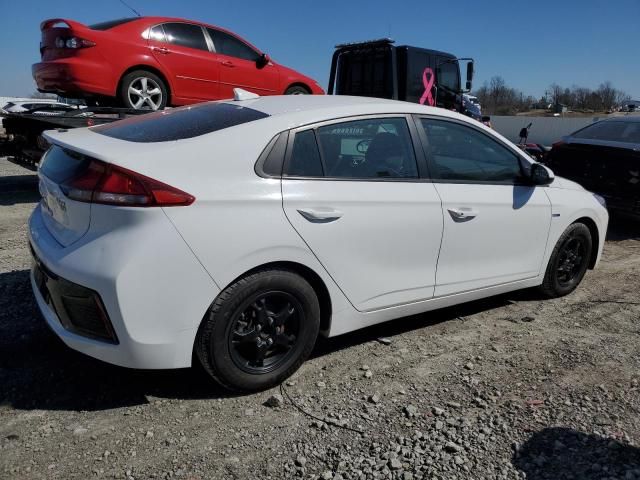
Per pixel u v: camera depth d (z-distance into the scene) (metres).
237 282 2.86
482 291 4.07
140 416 2.82
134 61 7.09
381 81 10.73
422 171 3.62
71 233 2.81
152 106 7.43
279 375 3.12
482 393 3.15
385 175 3.44
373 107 3.50
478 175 3.95
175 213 2.65
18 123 7.63
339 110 3.33
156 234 2.61
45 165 3.19
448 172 3.77
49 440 2.60
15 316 3.87
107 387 3.07
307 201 3.03
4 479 2.33
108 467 2.44
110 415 2.82
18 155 7.94
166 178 2.67
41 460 2.46
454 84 11.66
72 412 2.84
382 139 3.47
